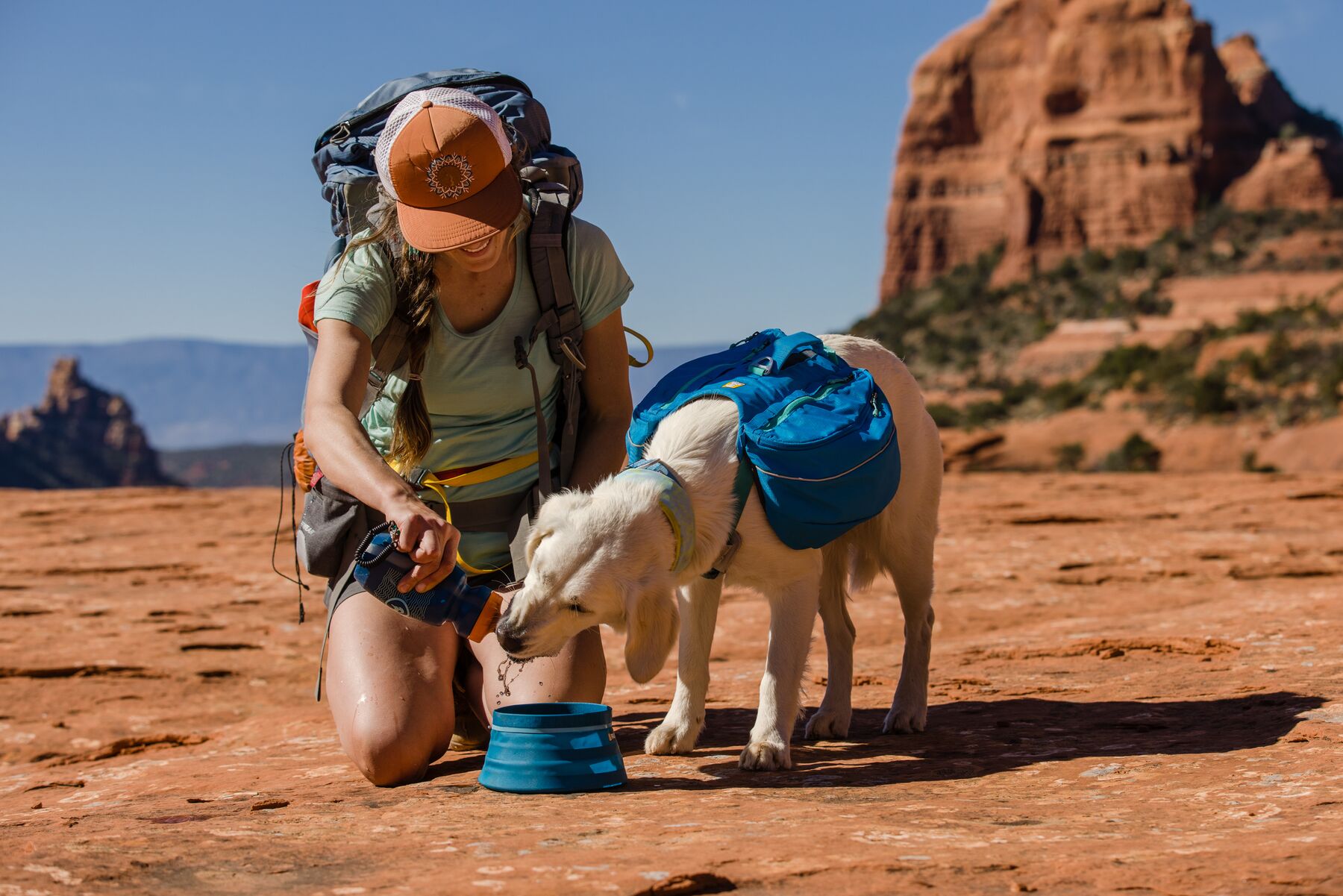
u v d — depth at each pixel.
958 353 130.62
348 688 4.18
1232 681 5.04
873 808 3.36
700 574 3.97
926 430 4.98
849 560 4.89
